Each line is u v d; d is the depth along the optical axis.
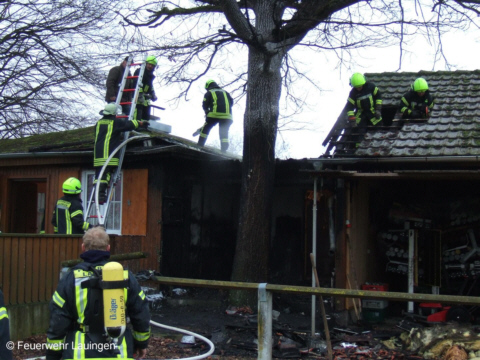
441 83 10.41
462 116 8.95
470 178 7.72
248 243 8.60
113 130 8.35
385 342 6.95
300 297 9.19
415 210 9.25
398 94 10.38
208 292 9.70
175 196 10.07
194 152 9.77
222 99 10.05
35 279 6.97
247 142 8.80
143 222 9.84
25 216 12.38
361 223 9.11
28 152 10.90
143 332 3.43
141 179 9.96
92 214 10.45
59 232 7.79
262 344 4.75
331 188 9.27
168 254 9.80
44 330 6.98
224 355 6.25
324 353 6.43
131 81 9.48
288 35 8.64
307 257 10.45
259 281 8.54
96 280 3.25
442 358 6.12
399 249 9.45
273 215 10.75
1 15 12.81
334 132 9.55
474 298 4.27
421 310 8.48
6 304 6.56
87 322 3.21
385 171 8.35
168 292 9.46
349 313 8.43
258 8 9.04
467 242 9.05
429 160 7.72
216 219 11.08
